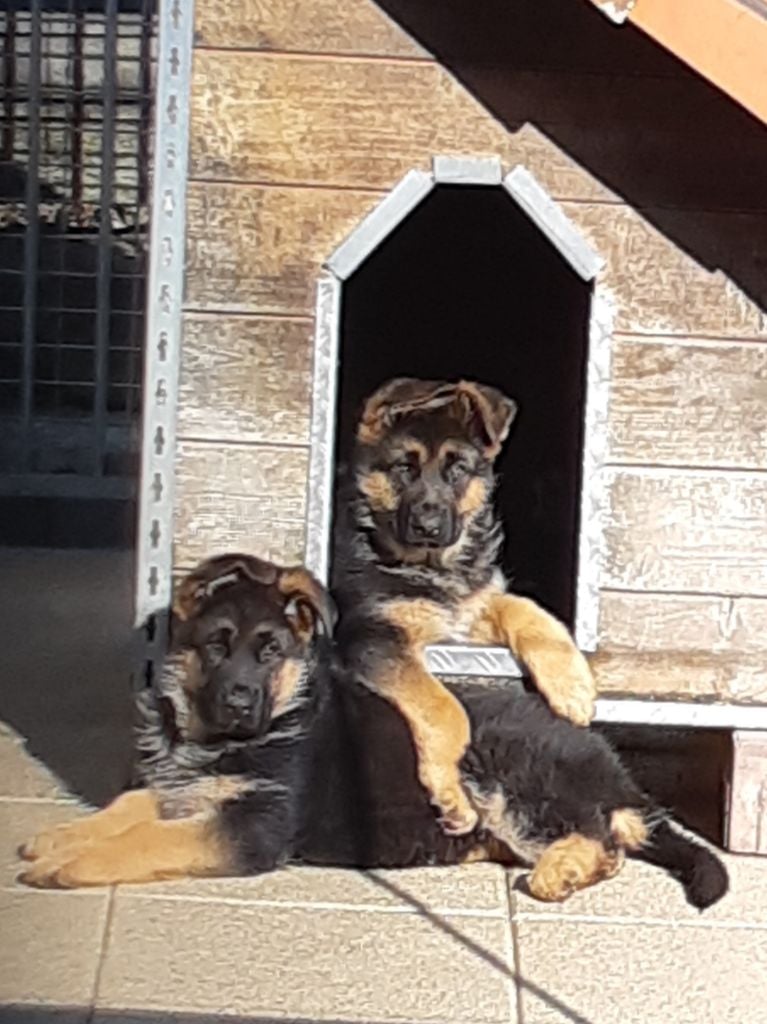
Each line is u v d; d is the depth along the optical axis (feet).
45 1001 9.36
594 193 10.68
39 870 10.24
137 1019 9.27
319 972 9.65
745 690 10.85
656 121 10.63
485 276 13.05
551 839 10.56
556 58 10.62
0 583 15.21
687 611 10.84
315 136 10.62
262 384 10.74
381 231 10.66
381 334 13.23
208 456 10.77
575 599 10.94
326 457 10.77
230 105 10.60
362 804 10.59
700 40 9.54
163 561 10.78
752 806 10.87
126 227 16.42
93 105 16.55
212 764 10.50
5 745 11.80
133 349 16.46
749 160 10.64
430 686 10.66
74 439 16.63
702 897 10.31
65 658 13.42
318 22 10.57
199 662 10.52
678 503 10.80
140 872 10.30
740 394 10.76
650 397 10.76
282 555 10.83
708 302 10.72
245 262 10.68
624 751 11.75
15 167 16.58
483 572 11.09
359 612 10.91
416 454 11.21
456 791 10.55
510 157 10.66
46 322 16.72
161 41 10.55
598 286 10.71
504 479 12.57
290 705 10.57
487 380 12.91
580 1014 9.42
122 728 12.10
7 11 16.39
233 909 10.14
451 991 9.55
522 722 10.62
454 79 10.62
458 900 10.32
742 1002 9.55
